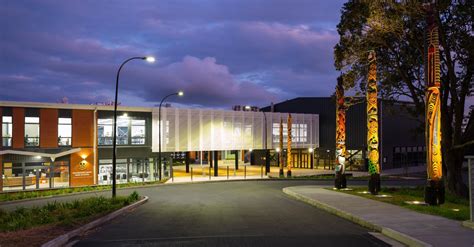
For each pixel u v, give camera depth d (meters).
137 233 13.53
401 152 65.06
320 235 12.52
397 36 27.28
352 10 27.86
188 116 49.50
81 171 41.25
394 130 63.25
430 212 16.17
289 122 51.06
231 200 25.70
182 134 48.91
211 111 51.62
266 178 47.81
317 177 49.75
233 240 11.81
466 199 23.41
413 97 29.61
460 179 26.78
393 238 11.91
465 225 12.83
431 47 18.22
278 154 70.50
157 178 46.75
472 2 23.53
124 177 44.56
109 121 43.75
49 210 18.91
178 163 81.88
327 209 19.05
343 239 11.83
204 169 64.50
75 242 11.96
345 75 30.48
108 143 43.62
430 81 18.28
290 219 16.38
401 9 24.44
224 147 52.62
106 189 35.69
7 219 15.98
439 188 18.31
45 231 13.09
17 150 37.50
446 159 27.06
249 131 55.69
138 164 45.56
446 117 27.17
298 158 68.06
